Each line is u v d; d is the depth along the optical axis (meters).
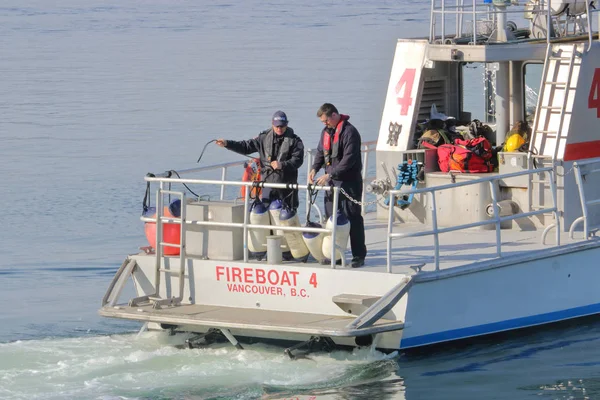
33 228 38.16
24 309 26.53
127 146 56.16
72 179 47.66
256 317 20.22
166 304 21.34
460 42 24.36
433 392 18.86
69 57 110.50
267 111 64.94
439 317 20.22
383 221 25.25
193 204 21.58
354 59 95.62
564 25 25.39
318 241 20.58
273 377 19.48
